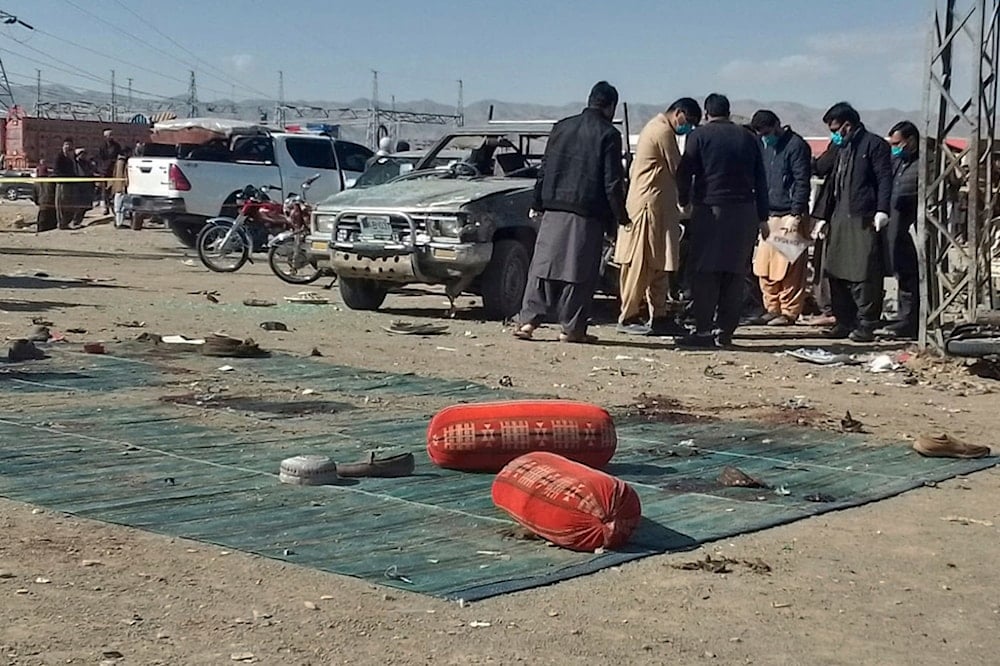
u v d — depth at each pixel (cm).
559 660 470
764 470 779
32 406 879
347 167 2619
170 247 2595
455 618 508
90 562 559
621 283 1377
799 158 1472
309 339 1262
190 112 11000
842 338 1426
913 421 961
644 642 491
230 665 453
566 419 734
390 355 1180
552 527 600
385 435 836
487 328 1391
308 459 708
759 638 502
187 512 641
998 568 603
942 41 1187
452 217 1405
